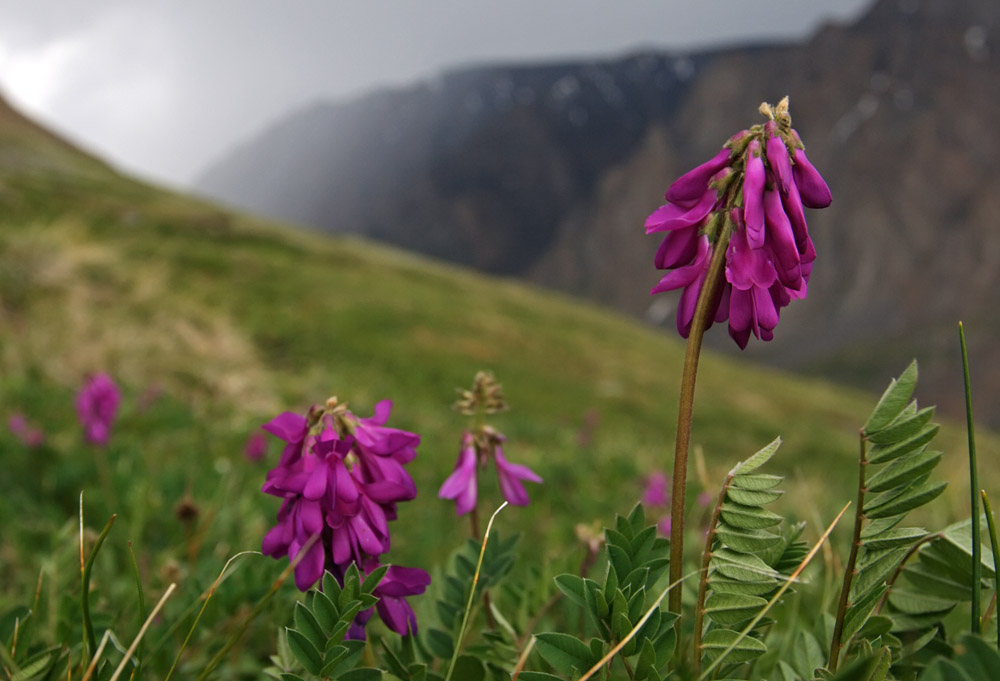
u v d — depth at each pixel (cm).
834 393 6450
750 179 107
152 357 978
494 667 149
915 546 124
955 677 72
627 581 119
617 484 649
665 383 3759
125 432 616
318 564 116
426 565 342
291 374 1391
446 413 1131
